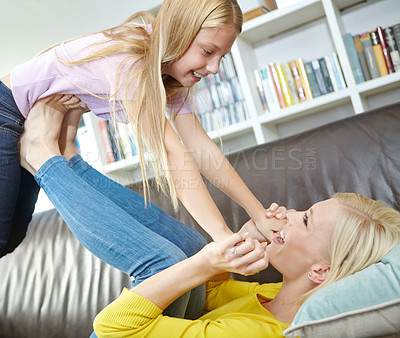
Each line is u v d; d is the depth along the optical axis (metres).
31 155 1.20
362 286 0.86
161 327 0.98
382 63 2.61
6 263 1.73
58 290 1.61
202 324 0.99
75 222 1.12
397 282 0.84
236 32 1.17
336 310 0.84
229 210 1.50
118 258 1.09
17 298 1.64
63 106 1.26
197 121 1.40
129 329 0.99
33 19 3.32
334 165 1.40
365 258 1.00
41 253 1.71
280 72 2.83
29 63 1.20
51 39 3.33
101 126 3.05
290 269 1.12
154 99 1.11
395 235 1.00
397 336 0.79
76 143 3.12
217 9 1.12
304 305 0.88
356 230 1.03
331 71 2.72
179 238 1.32
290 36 3.01
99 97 1.14
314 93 2.76
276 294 1.19
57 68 1.17
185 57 1.17
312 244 1.09
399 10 2.74
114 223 1.11
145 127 1.11
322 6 2.73
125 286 1.54
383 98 2.81
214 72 1.20
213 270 0.98
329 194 1.36
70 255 1.67
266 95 2.88
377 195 1.30
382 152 1.34
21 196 1.33
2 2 3.29
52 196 1.16
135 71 1.12
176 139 1.12
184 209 1.57
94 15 3.24
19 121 1.19
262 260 0.95
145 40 1.18
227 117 2.89
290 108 2.73
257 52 3.10
